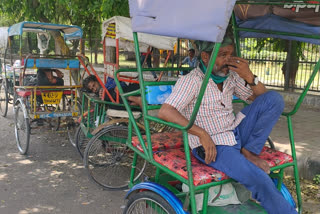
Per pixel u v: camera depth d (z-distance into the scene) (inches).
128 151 162.2
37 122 209.8
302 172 163.5
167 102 86.0
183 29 74.5
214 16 67.6
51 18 293.1
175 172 86.4
